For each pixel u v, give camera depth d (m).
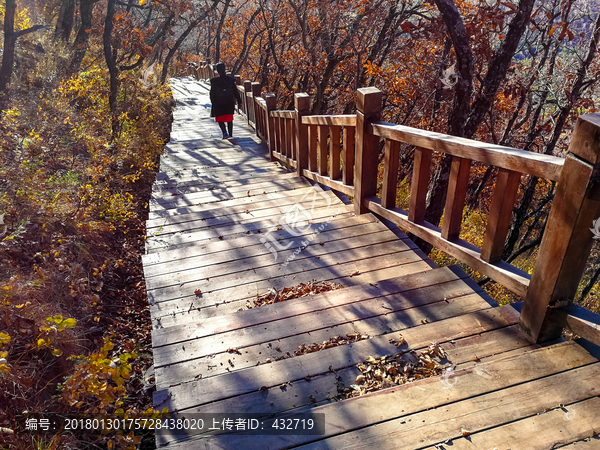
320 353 2.43
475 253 3.01
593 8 8.45
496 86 6.23
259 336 2.67
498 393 2.01
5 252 3.39
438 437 1.81
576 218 2.09
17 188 4.26
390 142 3.87
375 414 1.94
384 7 13.03
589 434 1.79
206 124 12.11
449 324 2.61
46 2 13.84
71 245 4.06
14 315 2.71
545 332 2.40
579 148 2.04
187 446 1.87
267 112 8.05
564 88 9.44
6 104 6.57
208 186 6.48
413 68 12.80
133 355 3.02
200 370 2.42
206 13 19.05
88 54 11.57
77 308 3.43
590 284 11.84
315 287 3.32
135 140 8.09
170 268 3.71
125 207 5.43
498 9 6.03
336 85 17.69
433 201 6.29
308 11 15.45
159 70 20.44
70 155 5.99
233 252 3.95
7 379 2.37
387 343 2.49
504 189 2.61
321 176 5.79
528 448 1.74
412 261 3.63
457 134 6.05
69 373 2.77
